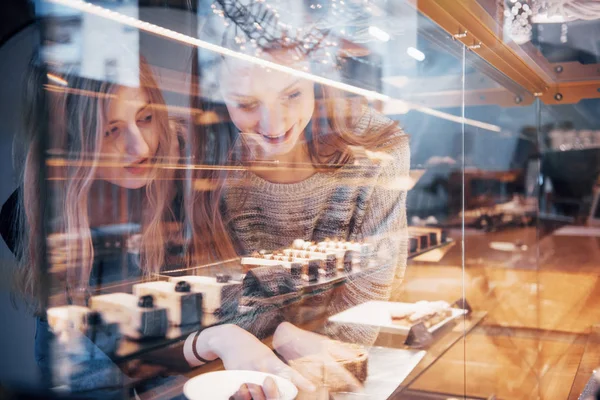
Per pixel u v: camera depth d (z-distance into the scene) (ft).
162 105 3.31
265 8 3.76
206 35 3.47
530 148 7.22
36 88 2.93
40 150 3.01
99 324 3.04
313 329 3.95
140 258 3.23
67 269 3.06
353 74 4.59
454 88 5.68
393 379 4.01
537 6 5.24
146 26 3.18
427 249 5.49
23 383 2.84
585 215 7.17
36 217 3.01
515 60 6.21
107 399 2.85
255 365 3.35
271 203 3.98
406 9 4.29
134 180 3.20
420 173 5.41
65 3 2.90
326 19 4.20
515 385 6.53
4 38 2.91
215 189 3.58
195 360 3.25
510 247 7.01
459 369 5.30
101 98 3.06
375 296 4.65
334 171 4.39
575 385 6.41
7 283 3.03
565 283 7.32
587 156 7.07
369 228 4.80
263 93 3.84
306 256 4.17
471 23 4.91
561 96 7.06
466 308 5.92
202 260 3.50
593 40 6.10
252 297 3.75
